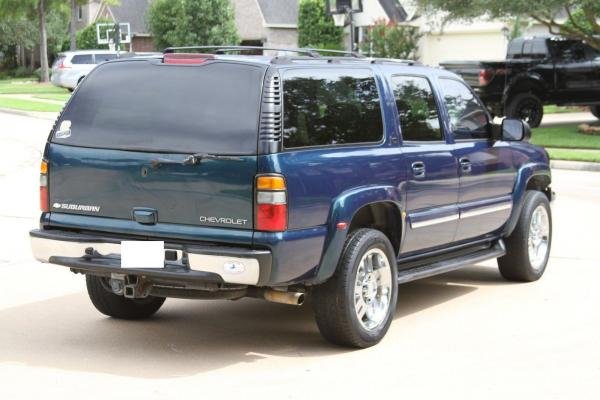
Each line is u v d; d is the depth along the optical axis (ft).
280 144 22.24
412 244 26.66
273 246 21.76
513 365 23.06
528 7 91.81
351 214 23.52
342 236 23.30
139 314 27.22
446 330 26.43
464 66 98.22
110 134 23.58
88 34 232.53
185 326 26.66
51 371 22.16
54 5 231.30
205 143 22.44
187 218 22.54
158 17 207.72
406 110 26.78
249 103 22.36
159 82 23.53
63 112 24.47
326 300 23.65
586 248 39.04
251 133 22.11
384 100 25.88
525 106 99.04
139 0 250.16
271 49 25.70
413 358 23.62
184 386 21.12
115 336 25.41
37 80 242.17
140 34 241.96
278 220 21.83
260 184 21.81
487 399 20.52
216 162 22.13
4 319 27.04
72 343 24.66
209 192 22.24
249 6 219.00
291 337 25.61
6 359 23.11
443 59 167.22
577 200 53.88
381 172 24.95
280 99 22.49
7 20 260.42
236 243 22.03
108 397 20.27
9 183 58.65
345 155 23.85
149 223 22.95
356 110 24.84
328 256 23.11
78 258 23.52
